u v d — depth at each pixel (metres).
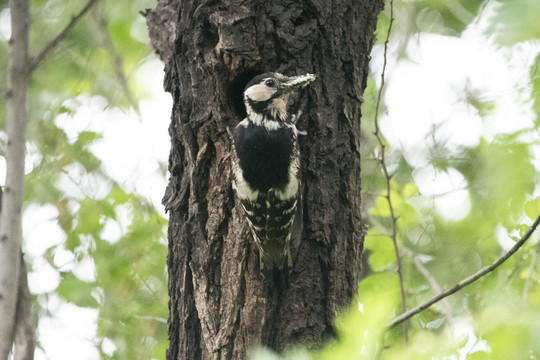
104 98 17.20
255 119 10.92
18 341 9.41
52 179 15.53
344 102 10.98
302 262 10.54
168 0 13.98
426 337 9.38
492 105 15.07
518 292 13.21
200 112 10.93
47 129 15.80
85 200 15.46
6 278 9.12
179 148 11.23
